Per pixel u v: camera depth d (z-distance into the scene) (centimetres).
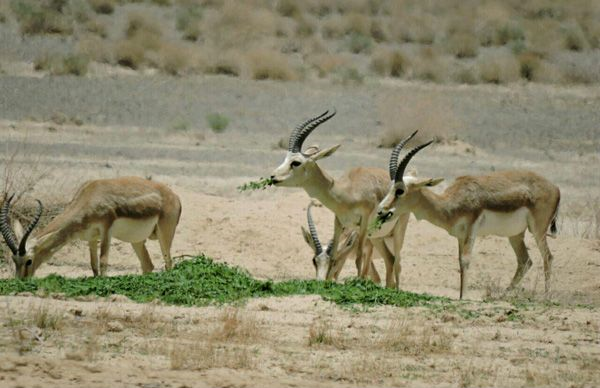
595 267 6675
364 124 10862
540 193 5928
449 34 15300
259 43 13912
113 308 4478
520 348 4181
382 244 6119
